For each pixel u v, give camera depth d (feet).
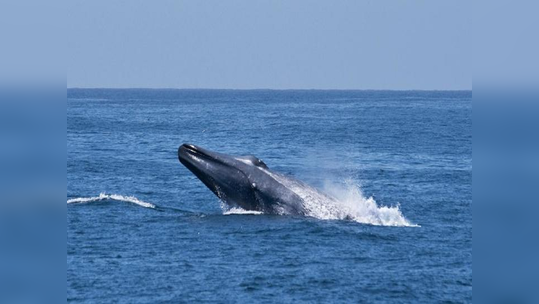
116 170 655.76
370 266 323.78
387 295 288.51
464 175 653.71
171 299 281.54
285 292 289.33
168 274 310.45
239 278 304.91
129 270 316.19
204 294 286.87
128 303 277.64
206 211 438.40
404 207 468.75
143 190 536.01
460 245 362.74
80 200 462.60
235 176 410.31
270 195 409.49
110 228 387.55
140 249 347.77
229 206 416.26
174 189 541.34
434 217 437.17
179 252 342.44
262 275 308.81
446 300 285.02
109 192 526.57
